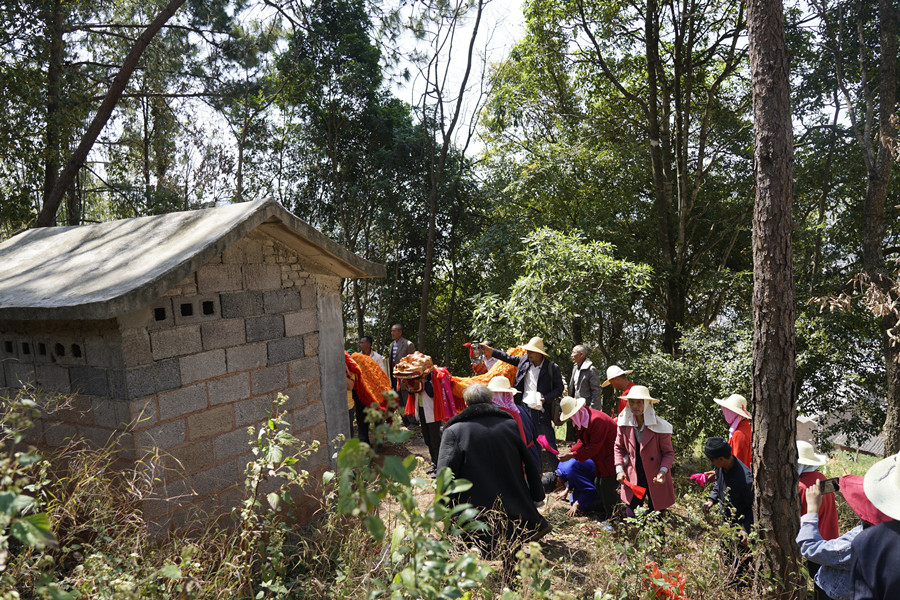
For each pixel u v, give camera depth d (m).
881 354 10.91
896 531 2.37
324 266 5.45
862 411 11.45
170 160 16.31
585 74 15.58
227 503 4.41
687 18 13.30
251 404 4.68
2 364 4.48
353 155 16.09
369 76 15.82
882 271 9.96
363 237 17.64
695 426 8.80
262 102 15.88
